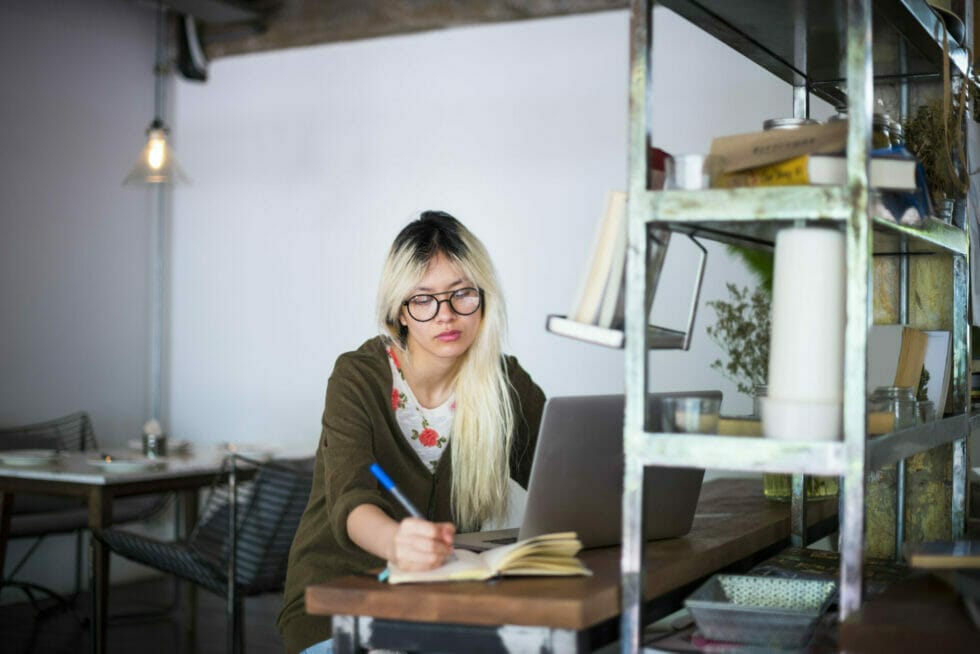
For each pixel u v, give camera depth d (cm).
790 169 155
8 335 573
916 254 242
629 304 153
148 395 662
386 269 220
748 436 159
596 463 181
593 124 554
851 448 145
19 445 554
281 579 377
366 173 612
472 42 584
